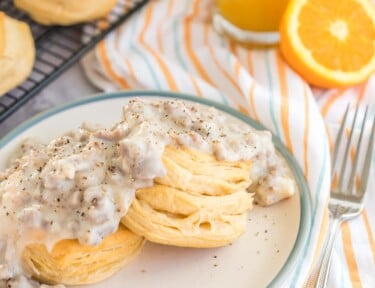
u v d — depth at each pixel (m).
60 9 0.61
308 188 0.47
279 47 0.61
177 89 0.57
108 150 0.42
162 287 0.42
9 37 0.55
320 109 0.57
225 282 0.43
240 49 0.62
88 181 0.41
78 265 0.41
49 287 0.41
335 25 0.58
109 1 0.63
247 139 0.45
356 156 0.51
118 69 0.58
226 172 0.43
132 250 0.43
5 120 0.56
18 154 0.49
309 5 0.58
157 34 0.64
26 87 0.58
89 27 0.64
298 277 0.43
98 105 0.52
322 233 0.45
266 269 0.43
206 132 0.44
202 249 0.44
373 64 0.58
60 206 0.41
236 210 0.44
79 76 0.61
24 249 0.41
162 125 0.44
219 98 0.56
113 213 0.41
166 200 0.42
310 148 0.49
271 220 0.46
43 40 0.63
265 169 0.47
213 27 0.65
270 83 0.57
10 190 0.42
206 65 0.60
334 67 0.57
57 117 0.51
